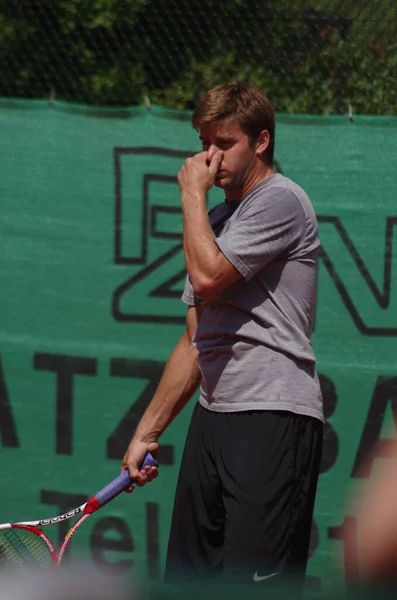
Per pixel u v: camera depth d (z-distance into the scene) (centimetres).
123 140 1811
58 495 1803
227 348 1148
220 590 837
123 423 1802
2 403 1816
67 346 1811
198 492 1192
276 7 1898
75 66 1933
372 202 1770
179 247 1808
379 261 1764
